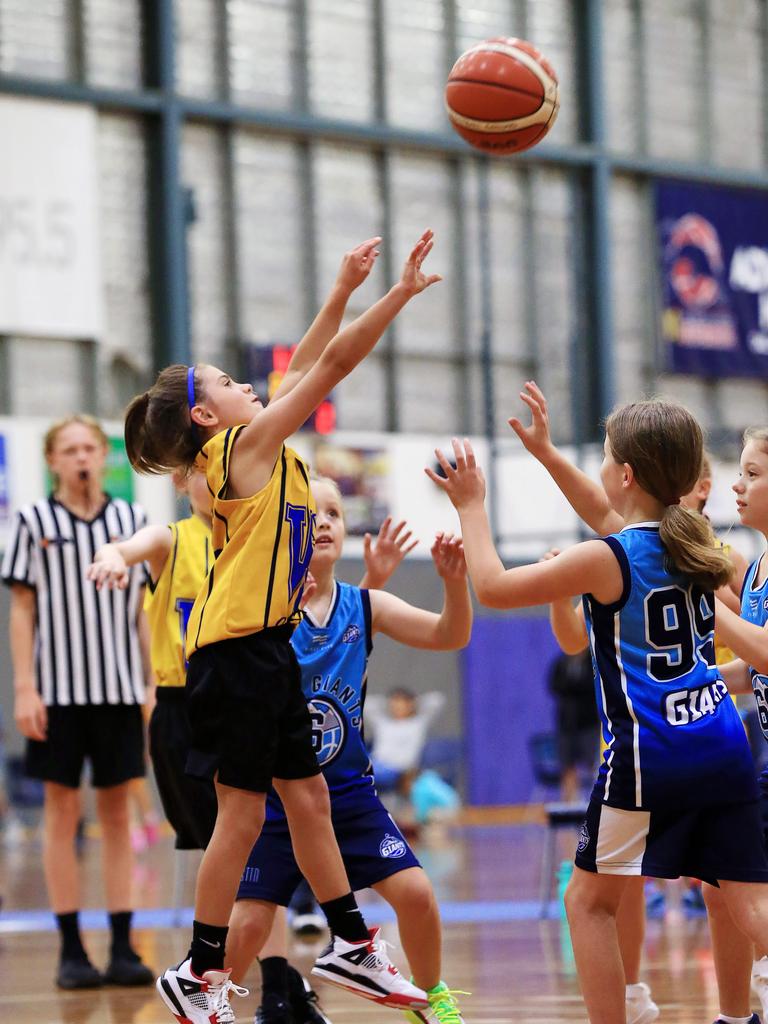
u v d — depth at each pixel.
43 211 21.17
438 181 24.72
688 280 26.36
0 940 10.22
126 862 8.13
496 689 23.25
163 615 6.84
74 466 8.35
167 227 22.05
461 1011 6.82
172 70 22.20
